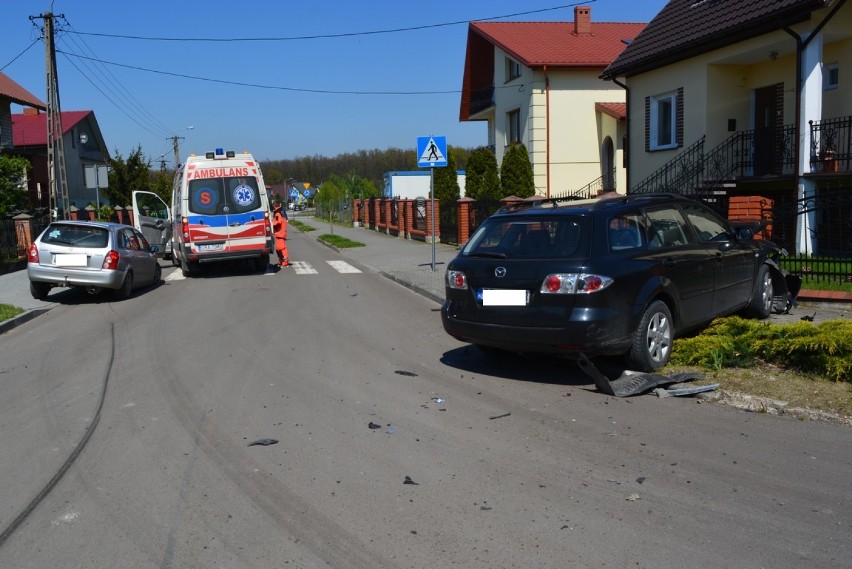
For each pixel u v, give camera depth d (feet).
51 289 51.67
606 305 21.49
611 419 19.62
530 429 18.97
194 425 19.98
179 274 62.39
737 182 56.29
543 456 17.08
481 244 24.21
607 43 102.06
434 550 12.78
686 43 58.03
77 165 147.74
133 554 12.88
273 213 65.82
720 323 26.03
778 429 18.62
